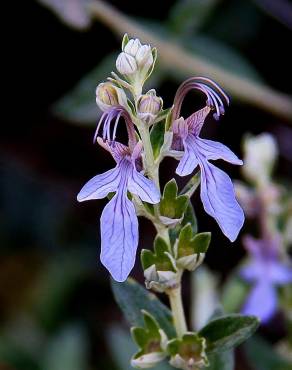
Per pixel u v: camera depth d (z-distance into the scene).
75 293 0.41
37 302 0.40
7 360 0.36
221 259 0.39
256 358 0.29
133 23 0.37
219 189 0.22
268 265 0.30
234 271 0.35
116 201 0.22
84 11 0.35
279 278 0.30
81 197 0.22
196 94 0.40
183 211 0.23
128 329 0.39
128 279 0.24
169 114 0.23
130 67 0.22
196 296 0.31
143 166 0.23
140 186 0.22
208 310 0.31
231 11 0.41
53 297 0.40
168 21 0.37
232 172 0.40
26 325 0.39
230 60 0.38
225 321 0.23
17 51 0.41
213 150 0.22
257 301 0.30
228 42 0.41
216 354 0.24
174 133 0.22
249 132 0.40
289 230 0.31
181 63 0.37
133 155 0.22
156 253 0.23
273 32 0.41
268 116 0.40
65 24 0.37
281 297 0.30
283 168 0.40
